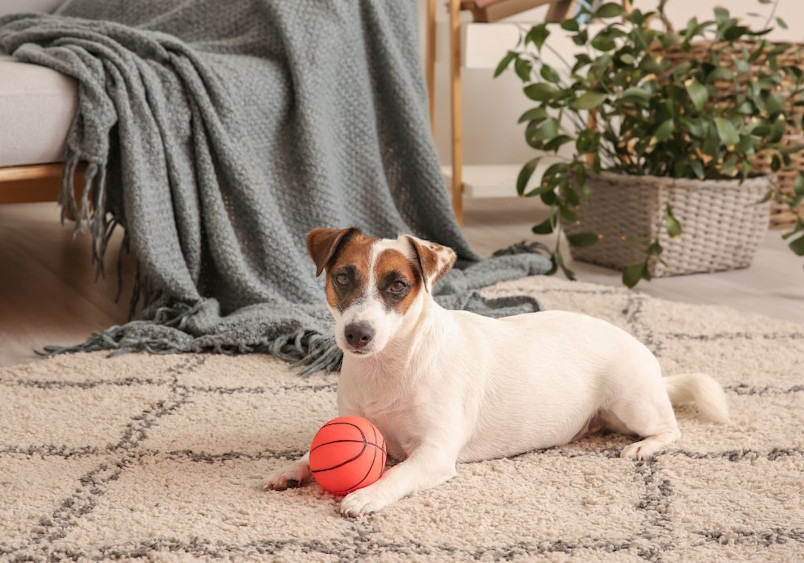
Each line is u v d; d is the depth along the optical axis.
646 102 2.68
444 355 1.80
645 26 2.89
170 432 1.94
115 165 2.37
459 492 1.77
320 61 2.55
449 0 3.36
